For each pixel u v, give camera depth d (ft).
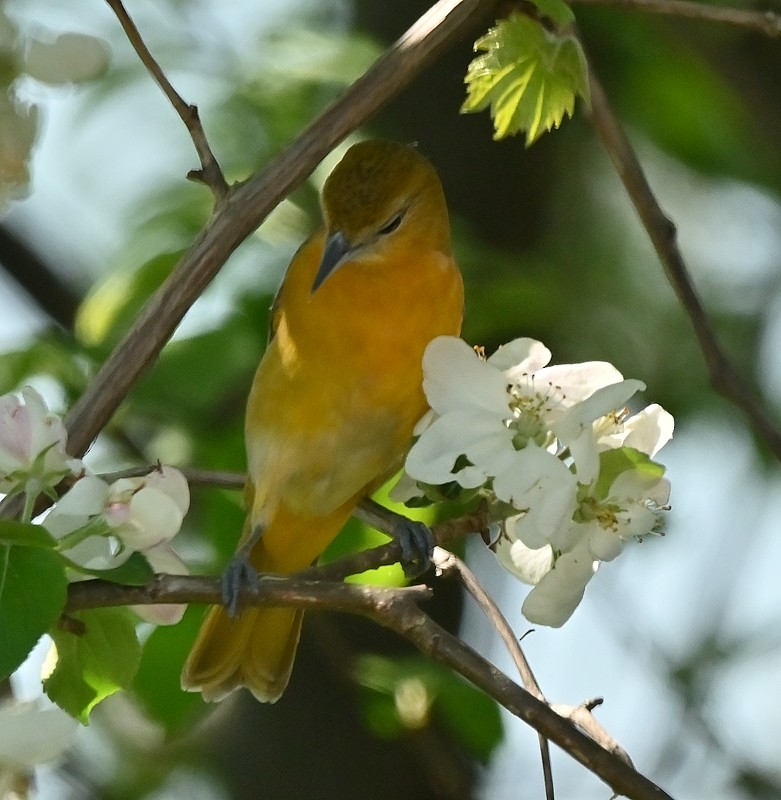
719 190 49.62
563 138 45.80
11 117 22.85
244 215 23.41
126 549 20.08
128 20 22.76
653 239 26.71
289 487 28.14
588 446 21.31
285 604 20.76
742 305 48.78
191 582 20.70
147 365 23.03
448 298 28.40
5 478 20.47
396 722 33.19
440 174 43.14
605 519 22.21
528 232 44.14
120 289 33.81
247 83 37.09
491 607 23.34
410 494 23.00
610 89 45.16
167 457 34.14
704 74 44.60
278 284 35.17
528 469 21.25
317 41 37.45
